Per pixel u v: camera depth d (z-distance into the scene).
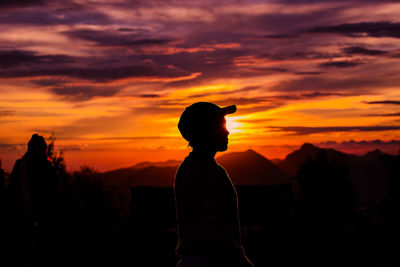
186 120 2.46
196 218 2.34
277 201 31.31
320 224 30.98
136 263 18.80
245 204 30.69
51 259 13.35
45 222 14.17
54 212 14.83
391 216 27.44
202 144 2.43
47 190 14.36
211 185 2.35
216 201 2.34
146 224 23.05
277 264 21.03
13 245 12.79
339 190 36.84
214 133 2.43
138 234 21.33
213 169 2.40
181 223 2.41
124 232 21.17
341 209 34.31
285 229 24.45
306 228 25.12
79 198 18.62
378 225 27.00
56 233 14.83
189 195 2.37
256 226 27.50
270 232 23.81
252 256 21.77
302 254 21.56
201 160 2.43
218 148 2.46
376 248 23.45
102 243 18.00
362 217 28.78
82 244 16.56
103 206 19.50
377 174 109.62
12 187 13.77
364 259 21.44
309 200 35.09
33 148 14.00
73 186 19.03
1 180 13.55
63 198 17.12
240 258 2.32
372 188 97.00
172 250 21.53
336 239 24.64
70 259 14.49
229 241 2.32
